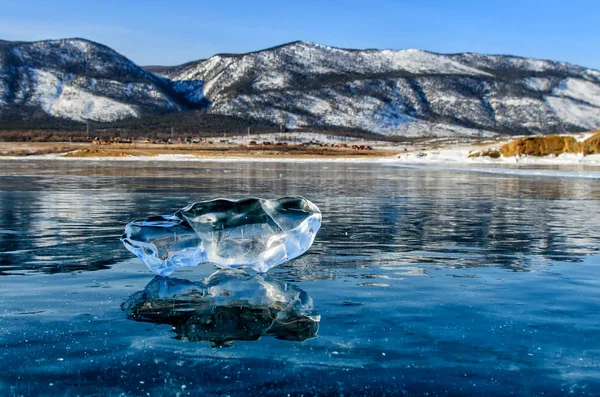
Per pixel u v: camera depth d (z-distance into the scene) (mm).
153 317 4789
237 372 3680
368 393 3414
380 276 6387
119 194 17516
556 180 27656
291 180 26391
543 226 10766
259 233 6426
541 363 3857
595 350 4090
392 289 5762
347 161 65000
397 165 51750
